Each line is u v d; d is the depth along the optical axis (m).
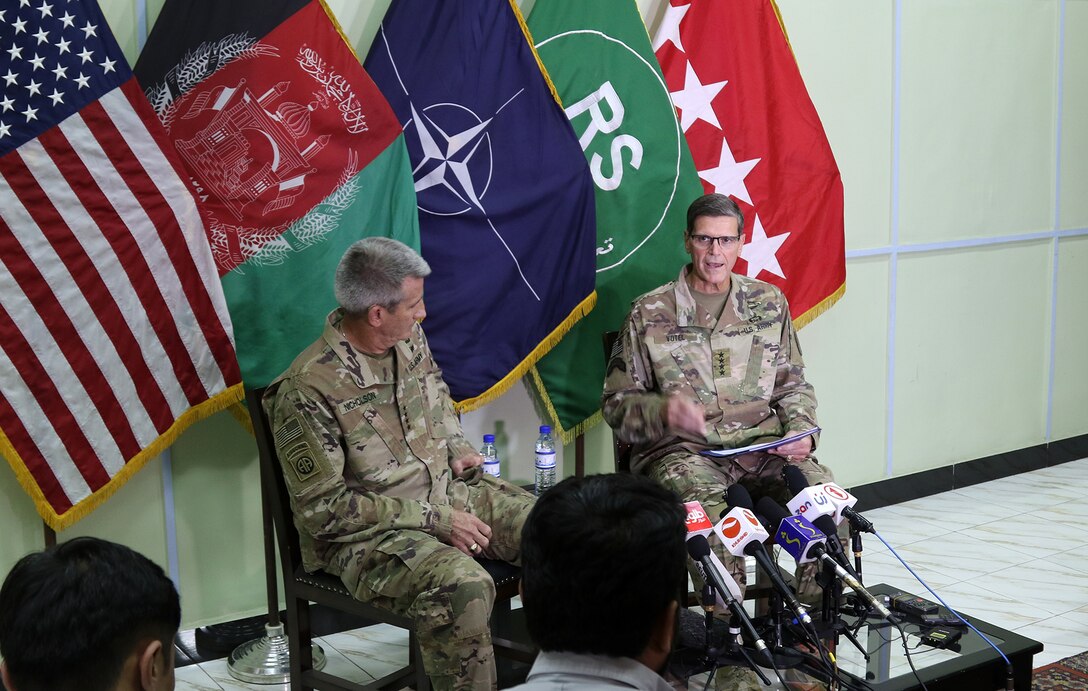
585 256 3.59
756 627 2.59
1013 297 4.98
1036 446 5.21
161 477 3.26
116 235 2.93
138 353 3.00
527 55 3.48
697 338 3.35
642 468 3.32
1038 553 4.15
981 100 4.69
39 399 2.88
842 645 2.48
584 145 3.65
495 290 3.46
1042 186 4.96
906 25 4.42
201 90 3.05
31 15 2.79
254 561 3.47
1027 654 2.46
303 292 3.19
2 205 2.79
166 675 1.19
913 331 4.70
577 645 1.23
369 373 2.78
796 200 3.98
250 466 3.41
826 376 4.49
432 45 3.37
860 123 4.38
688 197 3.77
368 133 3.23
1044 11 4.79
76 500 2.97
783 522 2.46
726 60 3.87
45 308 2.86
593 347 3.78
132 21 3.07
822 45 4.23
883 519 4.56
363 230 3.24
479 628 2.52
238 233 3.12
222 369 3.13
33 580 1.14
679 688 2.30
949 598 3.72
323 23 3.18
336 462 2.69
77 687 1.13
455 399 3.46
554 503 1.26
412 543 2.63
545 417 3.89
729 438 3.30
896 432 4.73
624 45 3.68
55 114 2.83
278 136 3.13
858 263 4.48
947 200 4.68
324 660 3.29
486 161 3.44
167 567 3.32
